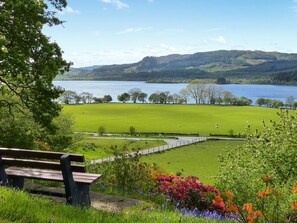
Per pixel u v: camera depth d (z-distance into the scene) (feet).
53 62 70.03
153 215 24.30
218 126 566.36
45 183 39.22
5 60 64.23
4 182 27.30
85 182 25.55
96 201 33.91
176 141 444.14
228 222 25.70
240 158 66.39
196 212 30.50
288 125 63.10
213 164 299.38
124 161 46.16
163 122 602.44
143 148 381.40
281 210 26.53
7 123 84.23
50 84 73.36
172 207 32.27
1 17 62.85
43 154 26.18
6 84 76.95
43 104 73.72
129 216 22.65
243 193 37.63
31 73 70.44
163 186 37.17
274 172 55.26
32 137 78.69
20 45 67.92
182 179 38.88
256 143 67.51
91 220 19.51
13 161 26.94
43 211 18.84
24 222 17.11
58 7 76.95
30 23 68.23
